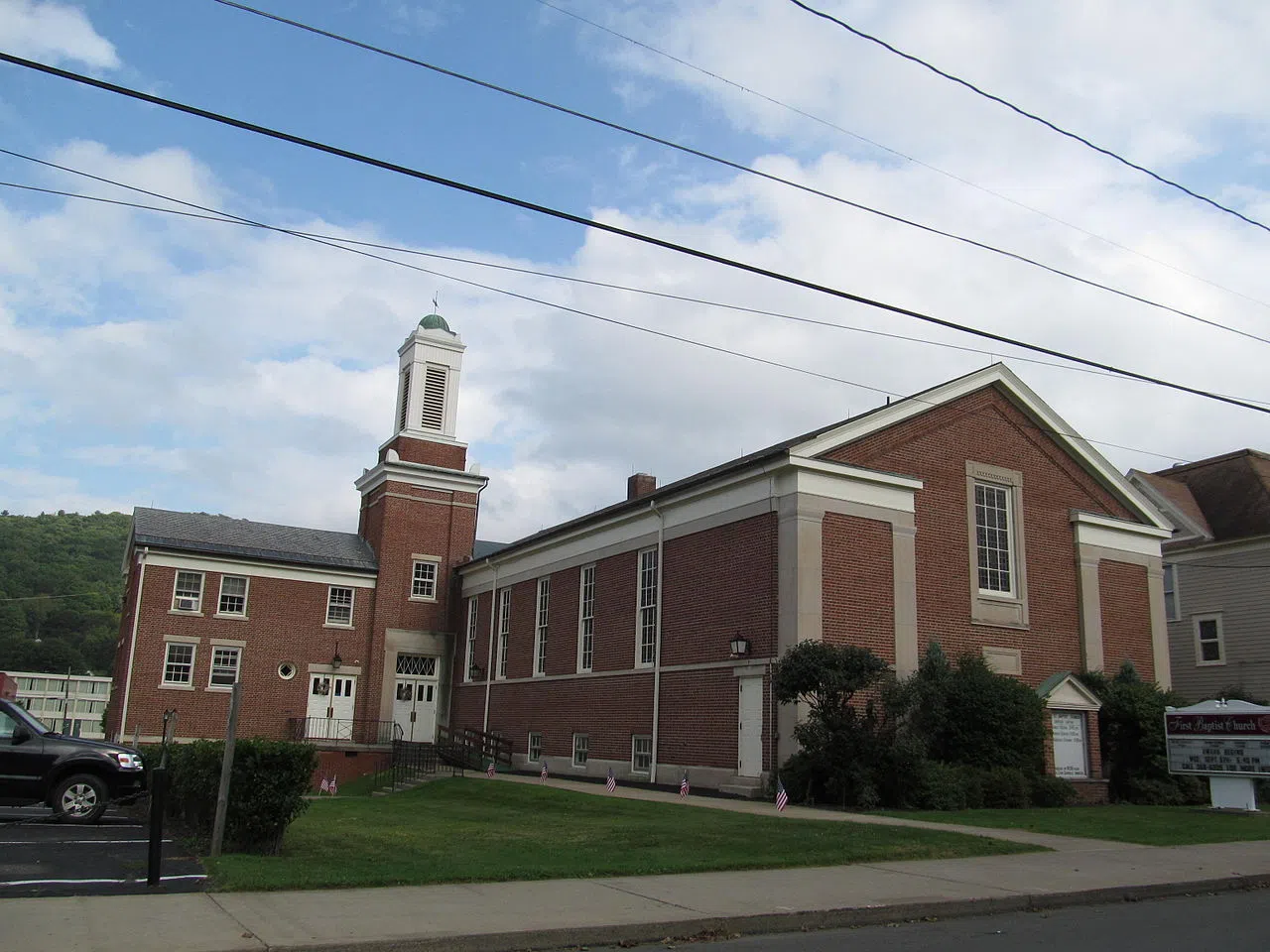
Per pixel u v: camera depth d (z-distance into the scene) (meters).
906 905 10.93
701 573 27.22
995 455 28.53
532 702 35.34
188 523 41.41
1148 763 26.36
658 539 29.36
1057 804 23.67
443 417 45.50
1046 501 29.45
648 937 9.52
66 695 81.81
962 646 26.42
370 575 42.56
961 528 27.27
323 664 41.03
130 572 41.75
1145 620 30.67
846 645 22.19
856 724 22.00
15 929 8.49
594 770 30.61
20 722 16.31
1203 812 22.67
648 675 28.80
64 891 10.28
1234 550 36.81
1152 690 27.52
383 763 37.72
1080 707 26.80
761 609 24.70
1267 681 35.06
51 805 16.05
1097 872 13.67
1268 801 25.52
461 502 44.72
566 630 34.03
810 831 16.52
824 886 12.02
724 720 25.33
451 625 43.44
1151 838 17.55
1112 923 10.73
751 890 11.64
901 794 21.28
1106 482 30.83
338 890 10.82
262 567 40.66
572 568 34.31
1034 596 28.47
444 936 8.71
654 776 27.64
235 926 8.83
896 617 25.05
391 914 9.56
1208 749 23.69
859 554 24.91
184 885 10.76
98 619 99.94
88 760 16.19
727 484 26.50
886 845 15.12
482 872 11.98
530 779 31.00
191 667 38.81
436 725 42.62
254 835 13.30
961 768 22.61
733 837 15.90
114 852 13.02
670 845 15.12
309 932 8.68
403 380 46.47
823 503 24.55
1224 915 11.27
